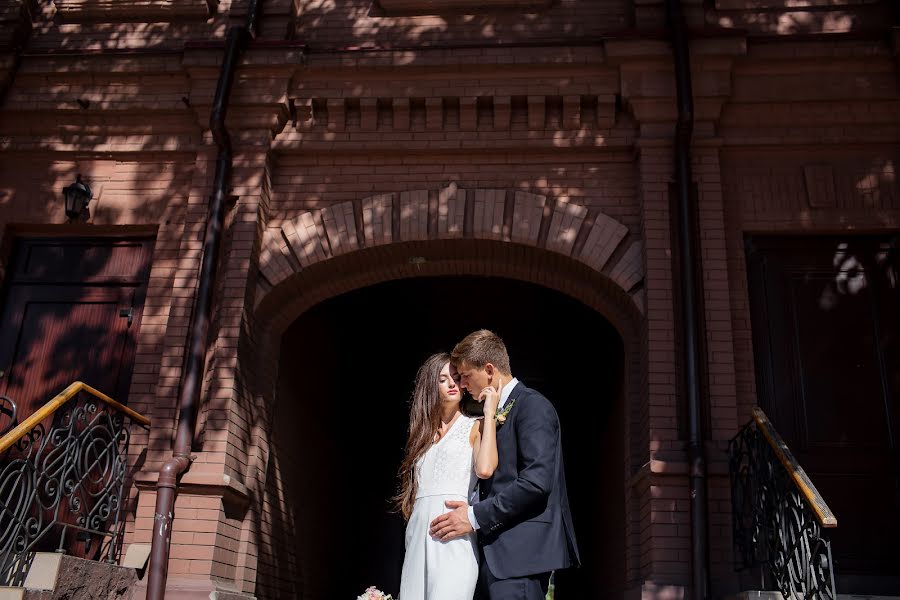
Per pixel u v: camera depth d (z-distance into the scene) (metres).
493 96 6.94
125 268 7.09
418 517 3.03
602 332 9.20
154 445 6.16
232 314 6.41
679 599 5.39
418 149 6.95
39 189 7.21
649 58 6.78
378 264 7.15
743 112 6.78
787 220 6.56
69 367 6.79
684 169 6.45
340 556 9.34
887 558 5.81
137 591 5.53
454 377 3.25
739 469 5.48
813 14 7.07
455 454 3.09
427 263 7.16
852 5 7.06
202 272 6.45
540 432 2.97
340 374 9.59
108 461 5.71
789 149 6.74
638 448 6.43
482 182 6.89
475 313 11.26
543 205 6.74
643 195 6.56
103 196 7.14
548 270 7.03
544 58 6.90
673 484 5.72
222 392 6.18
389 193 6.92
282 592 7.18
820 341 6.37
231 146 6.90
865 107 6.71
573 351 11.08
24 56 7.33
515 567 2.79
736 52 6.69
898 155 6.66
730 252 6.51
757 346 6.37
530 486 2.82
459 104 6.99
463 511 2.88
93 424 5.56
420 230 6.75
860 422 6.14
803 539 4.21
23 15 7.52
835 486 6.00
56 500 5.04
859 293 6.48
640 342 6.58
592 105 6.94
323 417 8.79
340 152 7.03
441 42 7.29
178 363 6.40
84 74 7.27
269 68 7.01
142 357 6.62
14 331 6.92
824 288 6.51
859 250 6.59
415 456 3.19
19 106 7.25
